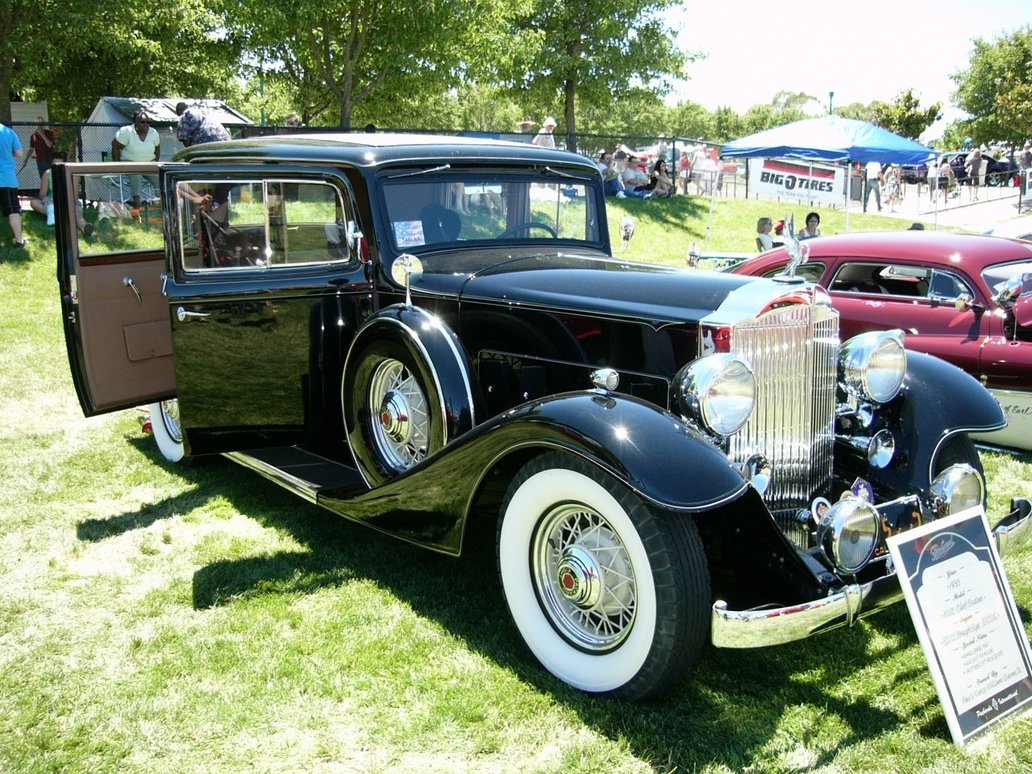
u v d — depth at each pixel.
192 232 3.89
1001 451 5.82
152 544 4.16
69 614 3.50
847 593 2.68
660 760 2.62
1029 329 5.61
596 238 4.89
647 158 21.45
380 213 4.05
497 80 22.72
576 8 22.86
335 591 3.68
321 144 4.28
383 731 2.76
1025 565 3.92
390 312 3.75
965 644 2.79
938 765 2.60
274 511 4.56
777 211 19.61
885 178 24.05
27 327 8.29
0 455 5.34
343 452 4.51
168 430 5.21
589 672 2.91
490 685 2.98
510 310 3.68
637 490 2.57
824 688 3.02
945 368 3.76
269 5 15.83
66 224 4.16
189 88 24.28
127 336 4.53
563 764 2.60
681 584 2.61
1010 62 39.38
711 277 3.52
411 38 17.03
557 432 2.80
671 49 23.50
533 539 3.04
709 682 3.04
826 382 3.43
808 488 3.42
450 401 3.50
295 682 3.01
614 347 3.37
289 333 4.12
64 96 24.27
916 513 3.33
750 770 2.58
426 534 3.34
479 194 4.38
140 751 2.67
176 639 3.29
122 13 18.36
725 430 2.94
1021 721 2.82
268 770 2.59
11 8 17.64
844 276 6.70
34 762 2.61
